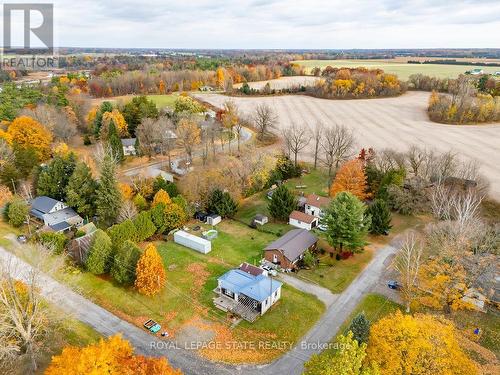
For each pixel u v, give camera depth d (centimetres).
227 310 4644
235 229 6775
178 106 13638
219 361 3916
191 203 7112
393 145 10956
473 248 4912
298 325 4444
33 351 3650
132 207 6631
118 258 5003
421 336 3228
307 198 7525
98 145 10050
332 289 5106
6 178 7588
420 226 6806
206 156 9638
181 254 5881
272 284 4825
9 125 10100
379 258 5834
